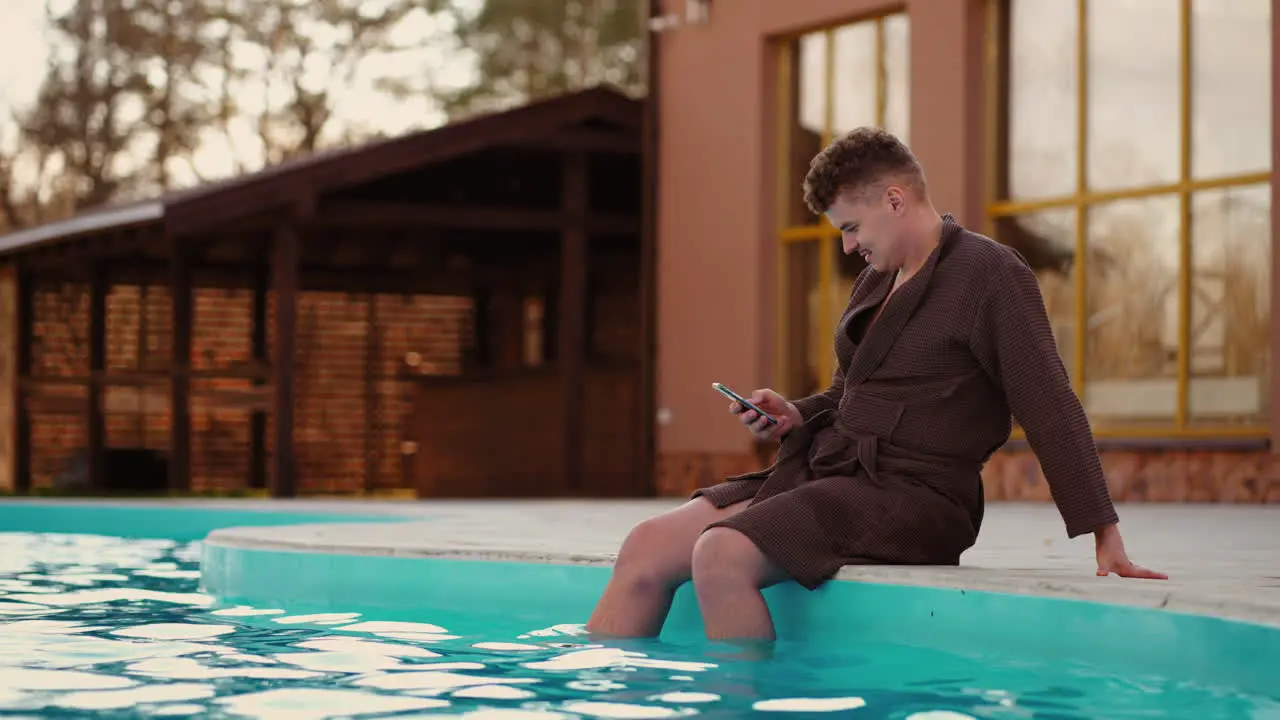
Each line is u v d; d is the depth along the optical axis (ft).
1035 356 11.08
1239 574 12.49
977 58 35.53
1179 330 32.58
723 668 10.62
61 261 49.47
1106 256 33.88
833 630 11.77
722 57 40.81
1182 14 32.58
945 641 11.16
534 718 8.89
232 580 17.11
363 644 12.24
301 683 10.14
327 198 45.85
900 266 11.68
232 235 47.93
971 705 9.23
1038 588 10.63
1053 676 10.21
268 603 15.88
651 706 9.24
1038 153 35.04
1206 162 32.22
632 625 12.16
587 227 42.52
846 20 38.19
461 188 47.85
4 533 31.48
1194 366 32.35
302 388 55.52
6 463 77.20
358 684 10.09
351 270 55.26
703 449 41.11
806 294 39.50
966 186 35.40
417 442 55.57
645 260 42.57
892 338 11.62
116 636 12.84
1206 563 14.39
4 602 15.97
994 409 11.65
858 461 11.75
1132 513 26.48
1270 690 8.96
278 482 38.86
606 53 90.68
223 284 53.78
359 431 56.59
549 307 54.75
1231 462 31.14
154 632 13.14
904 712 9.01
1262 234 31.35
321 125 83.87
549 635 12.64
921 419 11.62
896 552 11.63
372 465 56.75
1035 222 35.12
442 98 86.48
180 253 44.11
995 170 35.76
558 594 14.35
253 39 82.99
